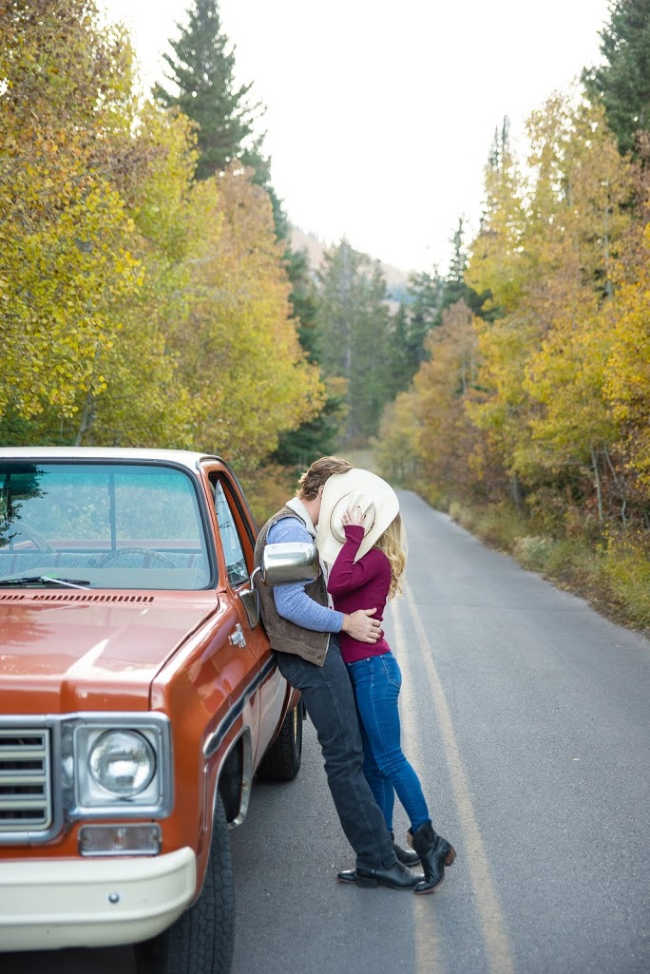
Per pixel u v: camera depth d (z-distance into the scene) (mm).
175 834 3203
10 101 11500
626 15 38094
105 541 4621
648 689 9945
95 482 4746
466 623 14734
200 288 24906
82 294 12008
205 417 20797
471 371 57812
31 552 4582
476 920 4535
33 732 3152
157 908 3098
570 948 4242
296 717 6613
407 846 5520
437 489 69625
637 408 17047
